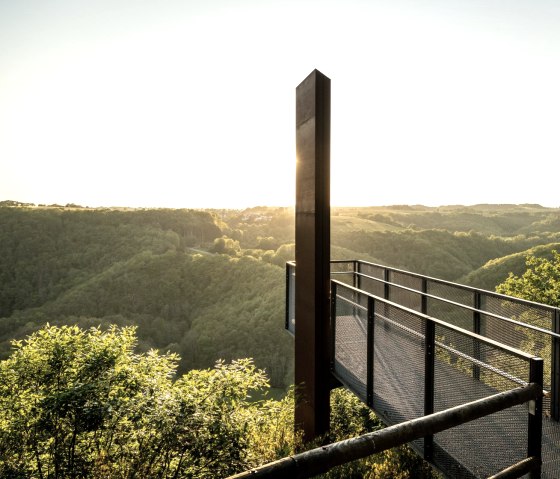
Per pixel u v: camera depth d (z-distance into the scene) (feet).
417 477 12.03
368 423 22.07
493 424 7.90
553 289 44.29
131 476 15.85
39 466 22.97
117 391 23.30
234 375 19.24
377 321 13.46
